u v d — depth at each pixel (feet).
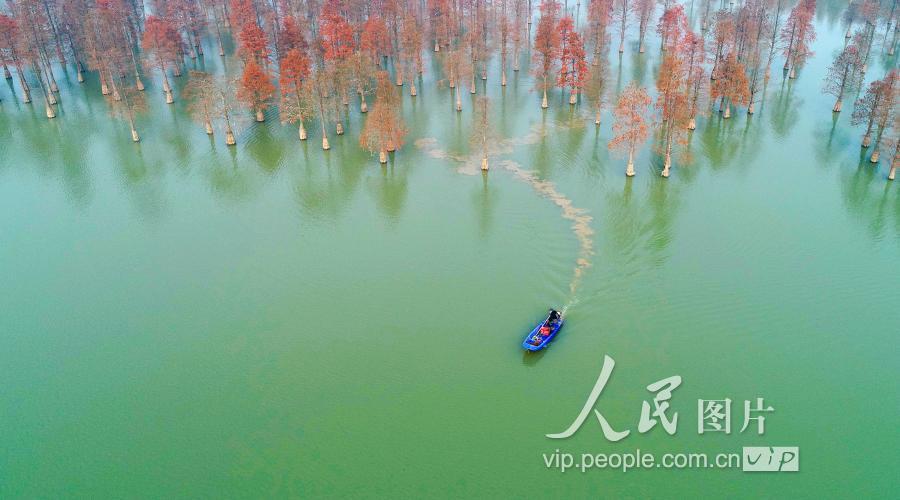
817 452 191.01
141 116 446.19
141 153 392.06
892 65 517.96
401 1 570.05
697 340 231.09
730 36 469.57
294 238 300.81
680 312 243.81
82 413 211.82
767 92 467.52
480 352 229.04
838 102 424.05
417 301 254.88
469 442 197.16
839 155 369.91
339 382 219.20
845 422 199.82
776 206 317.01
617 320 240.94
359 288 263.70
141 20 653.71
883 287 255.50
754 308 245.45
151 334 243.40
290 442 199.41
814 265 269.64
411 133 413.39
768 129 406.82
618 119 407.64
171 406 213.05
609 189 334.44
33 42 462.60
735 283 259.19
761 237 290.15
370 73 451.12
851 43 565.94
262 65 472.03
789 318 240.12
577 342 230.89
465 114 441.68
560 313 245.04
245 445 199.11
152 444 200.64
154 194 344.69
